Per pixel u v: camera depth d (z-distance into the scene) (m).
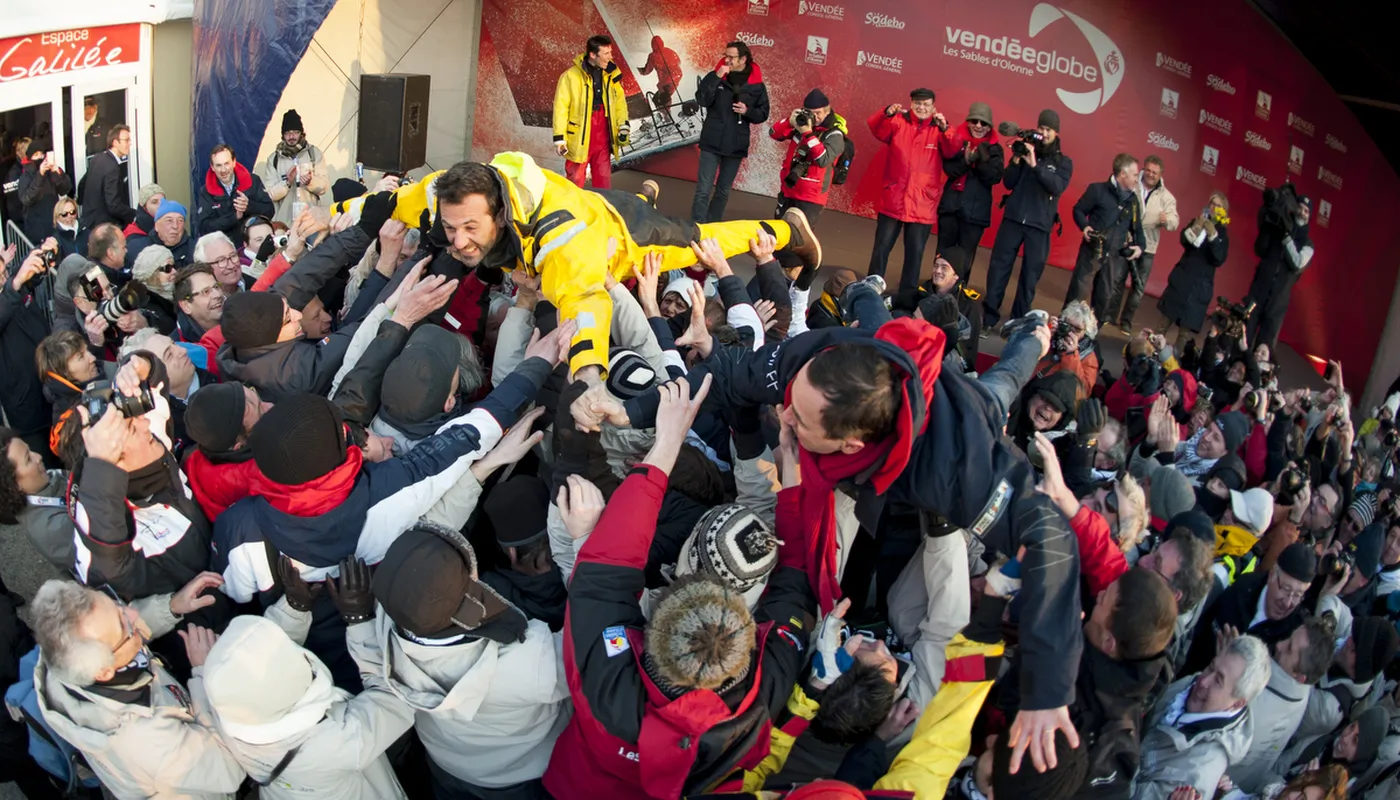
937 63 9.81
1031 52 9.58
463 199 2.69
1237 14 9.45
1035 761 2.03
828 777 2.41
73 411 2.80
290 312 3.24
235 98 8.36
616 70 8.13
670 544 2.71
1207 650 3.61
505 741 2.49
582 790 2.33
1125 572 2.32
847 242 9.41
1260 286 8.78
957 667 2.29
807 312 4.55
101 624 2.22
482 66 10.25
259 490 2.51
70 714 2.24
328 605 2.68
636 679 2.16
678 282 3.78
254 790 2.69
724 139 7.86
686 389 2.48
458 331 3.54
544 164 10.43
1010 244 7.48
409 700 2.31
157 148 9.14
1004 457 2.15
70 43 7.79
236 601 2.63
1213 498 4.22
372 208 3.69
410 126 8.86
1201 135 9.61
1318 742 3.54
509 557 2.66
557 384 3.13
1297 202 8.63
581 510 2.46
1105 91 9.52
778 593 2.42
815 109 7.27
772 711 2.20
